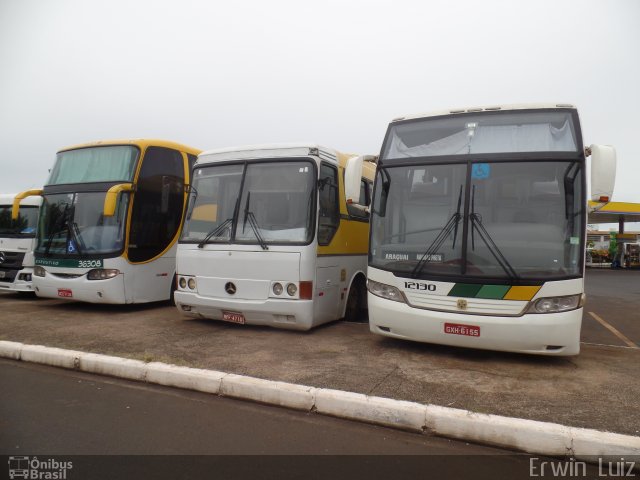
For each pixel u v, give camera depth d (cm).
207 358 593
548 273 541
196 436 402
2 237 1192
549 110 595
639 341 778
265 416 450
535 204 564
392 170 647
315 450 379
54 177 1004
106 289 895
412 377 521
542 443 378
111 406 472
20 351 639
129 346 653
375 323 630
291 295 701
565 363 583
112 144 969
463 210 586
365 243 918
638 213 3053
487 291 556
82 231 930
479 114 621
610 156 544
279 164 748
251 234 735
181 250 790
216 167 792
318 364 569
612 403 446
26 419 437
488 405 439
